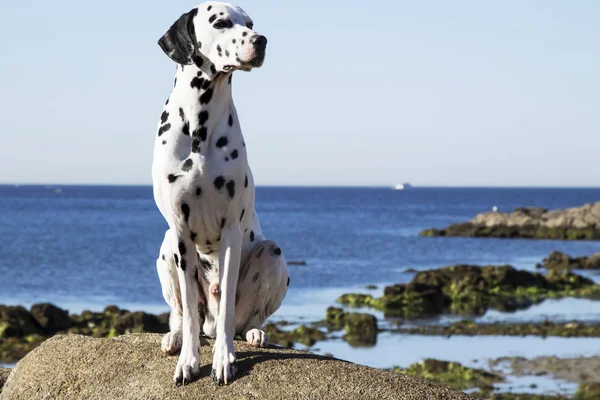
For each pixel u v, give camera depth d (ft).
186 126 18.15
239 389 17.56
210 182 18.08
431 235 215.92
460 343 68.69
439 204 524.11
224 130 18.30
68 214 321.11
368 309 91.15
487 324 79.20
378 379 17.70
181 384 17.99
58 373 19.69
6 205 424.46
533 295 101.45
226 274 18.54
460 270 110.32
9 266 130.72
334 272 129.70
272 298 20.77
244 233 20.30
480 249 177.17
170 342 19.17
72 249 160.66
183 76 18.22
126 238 190.60
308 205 482.69
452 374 55.11
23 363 20.66
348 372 17.90
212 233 18.75
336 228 246.68
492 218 223.51
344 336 72.49
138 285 110.42
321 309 89.15
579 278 110.73
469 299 97.76
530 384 52.95
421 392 17.37
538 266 140.36
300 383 17.53
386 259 153.38
